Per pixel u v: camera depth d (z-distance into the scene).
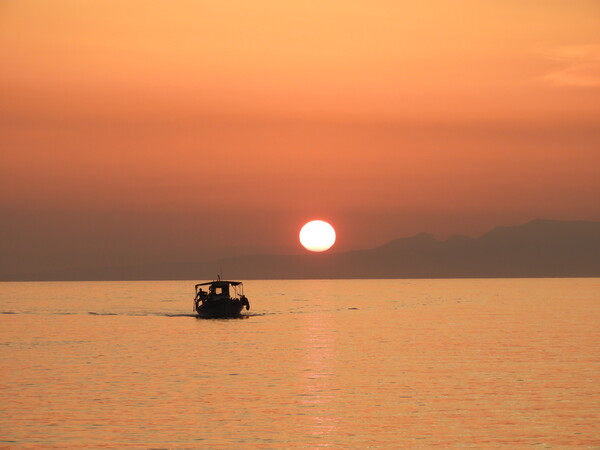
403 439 100.62
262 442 99.50
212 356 182.62
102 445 97.94
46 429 105.62
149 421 110.06
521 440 100.00
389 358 178.00
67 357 181.88
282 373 154.25
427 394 129.75
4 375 152.00
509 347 199.88
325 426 107.31
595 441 99.38
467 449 96.31
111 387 137.25
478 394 129.38
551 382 141.00
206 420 110.62
